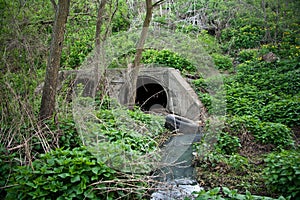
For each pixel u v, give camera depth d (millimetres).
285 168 4453
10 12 6309
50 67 5773
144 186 4680
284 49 12359
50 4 7539
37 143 4930
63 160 4238
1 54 5918
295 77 9953
